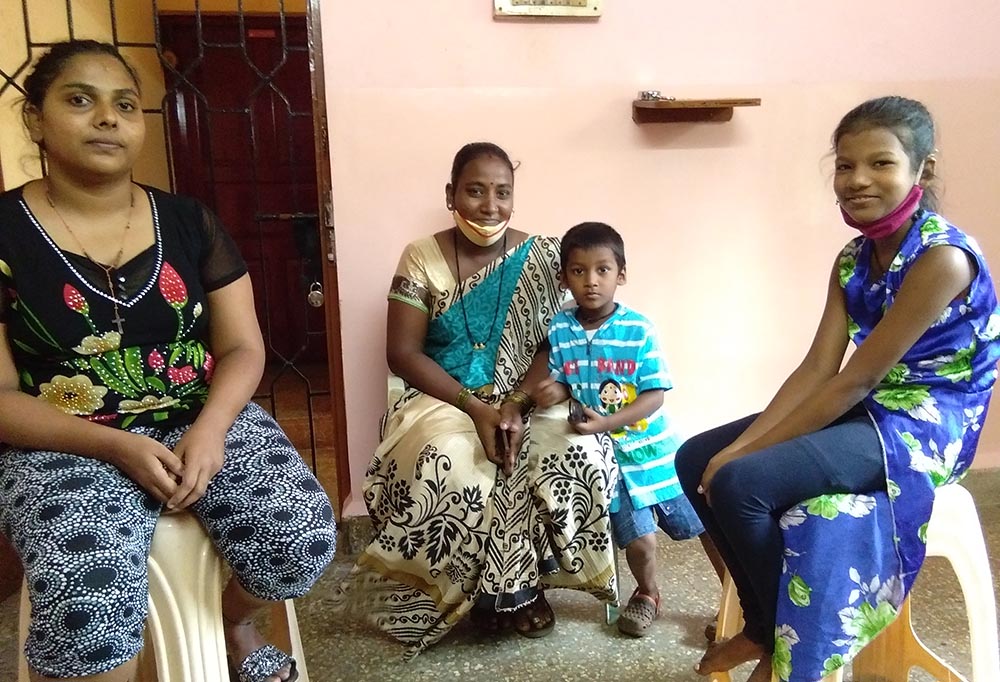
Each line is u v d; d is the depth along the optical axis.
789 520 1.21
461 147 1.96
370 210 1.96
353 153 1.93
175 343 1.29
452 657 1.62
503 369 1.77
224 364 1.35
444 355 1.78
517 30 1.92
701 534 1.74
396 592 1.61
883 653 1.47
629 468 1.69
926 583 1.87
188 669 1.19
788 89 2.05
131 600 1.04
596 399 1.69
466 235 1.74
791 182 2.10
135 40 2.89
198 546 1.21
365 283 2.00
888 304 1.28
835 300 1.41
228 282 1.38
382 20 1.87
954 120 2.12
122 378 1.24
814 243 2.15
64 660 1.00
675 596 1.84
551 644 1.66
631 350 1.69
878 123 1.21
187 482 1.15
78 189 1.22
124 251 1.25
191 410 1.33
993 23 2.08
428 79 1.92
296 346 3.67
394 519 1.58
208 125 1.99
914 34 2.06
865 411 1.30
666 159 2.04
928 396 1.25
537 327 1.79
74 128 1.16
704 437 1.46
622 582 1.91
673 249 2.10
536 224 2.03
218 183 3.34
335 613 1.77
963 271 1.18
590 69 1.96
